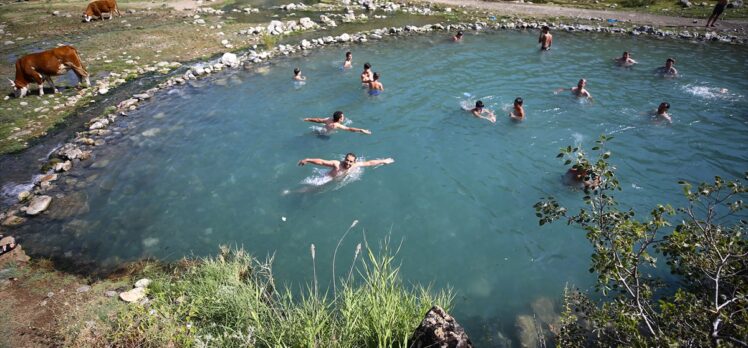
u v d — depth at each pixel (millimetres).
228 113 14008
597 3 31000
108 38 22531
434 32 23797
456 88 15461
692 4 28312
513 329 6590
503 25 25188
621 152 11219
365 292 5828
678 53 19625
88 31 24328
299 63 18453
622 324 4703
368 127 12828
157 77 17406
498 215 9281
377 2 32062
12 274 7613
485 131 12469
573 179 10094
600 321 5188
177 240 8680
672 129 12320
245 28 24250
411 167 10945
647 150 11297
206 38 22422
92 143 12383
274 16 27938
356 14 28719
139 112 14281
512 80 16250
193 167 11219
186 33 23234
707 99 14258
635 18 26500
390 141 12102
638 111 13430
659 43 21422
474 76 16703
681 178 10164
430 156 11383
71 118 14102
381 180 10477
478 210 9445
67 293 7098
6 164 11500
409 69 17547
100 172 11109
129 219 9336
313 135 12484
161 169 11180
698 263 4609
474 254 8258
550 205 5754
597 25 25000
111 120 13727
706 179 10125
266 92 15492
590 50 20250
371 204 9695
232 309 6090
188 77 17000
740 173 10312
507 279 7652
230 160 11469
